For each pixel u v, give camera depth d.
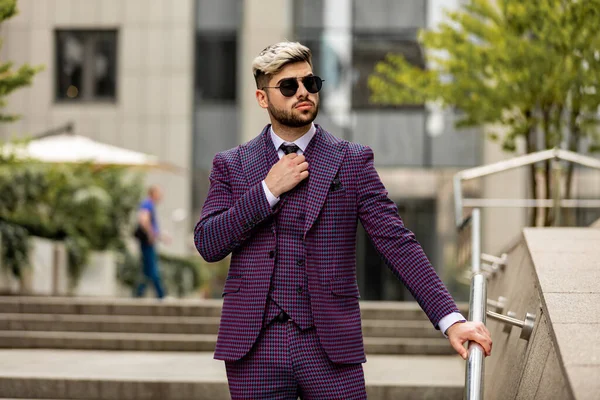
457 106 14.48
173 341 12.62
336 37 27.53
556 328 4.69
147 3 28.50
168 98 28.34
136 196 22.66
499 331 7.25
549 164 13.35
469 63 13.96
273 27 27.88
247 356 4.47
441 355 12.49
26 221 19.59
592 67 12.53
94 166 22.09
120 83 28.53
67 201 20.16
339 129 27.39
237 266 4.55
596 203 11.44
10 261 18.03
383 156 27.22
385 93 15.45
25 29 28.75
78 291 19.81
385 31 27.39
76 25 28.69
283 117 4.57
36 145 21.47
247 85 28.12
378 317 13.99
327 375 4.43
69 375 9.14
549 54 12.73
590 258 6.16
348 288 4.51
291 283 4.46
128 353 12.24
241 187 4.66
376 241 4.54
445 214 27.02
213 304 13.96
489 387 7.15
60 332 13.40
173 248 27.91
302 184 4.54
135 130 28.41
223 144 28.19
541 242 6.76
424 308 4.45
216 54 28.30
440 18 27.23
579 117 13.45
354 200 4.57
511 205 11.64
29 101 28.67
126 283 21.86
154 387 8.94
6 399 8.98
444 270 26.77
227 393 8.90
